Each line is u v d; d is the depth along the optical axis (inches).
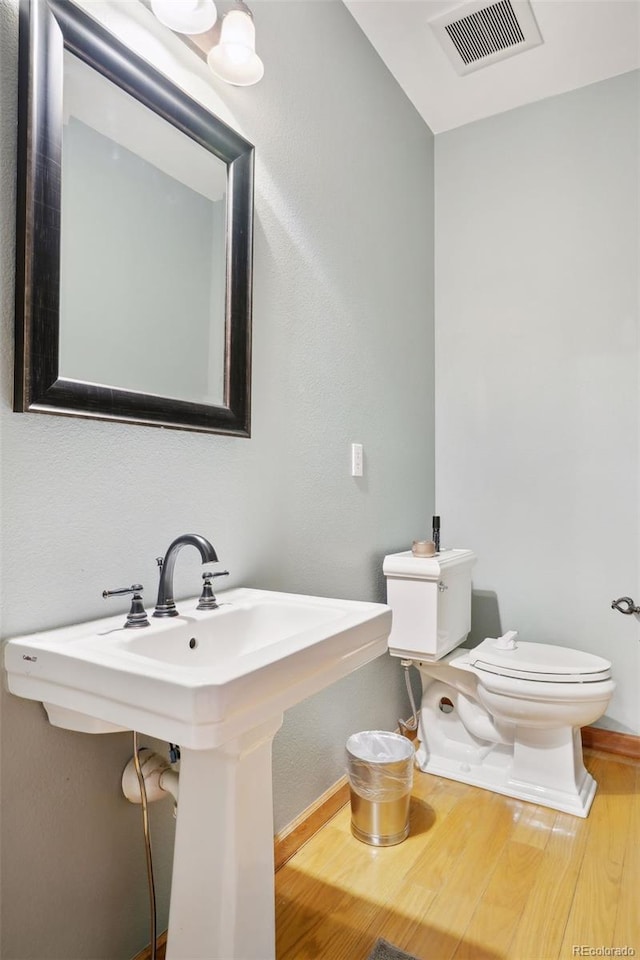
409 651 83.7
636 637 92.7
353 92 84.4
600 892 58.6
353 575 82.6
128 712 32.9
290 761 68.2
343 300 81.0
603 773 85.3
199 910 40.2
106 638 39.7
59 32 42.1
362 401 85.9
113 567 47.1
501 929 53.9
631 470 94.0
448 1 80.6
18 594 40.2
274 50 67.6
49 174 41.3
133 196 49.4
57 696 36.3
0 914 38.9
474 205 109.3
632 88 95.3
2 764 39.1
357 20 84.7
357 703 83.0
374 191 90.0
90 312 45.5
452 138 111.7
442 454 111.2
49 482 42.4
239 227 59.9
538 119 103.4
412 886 59.9
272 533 66.0
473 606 107.1
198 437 55.8
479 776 81.7
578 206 99.7
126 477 48.4
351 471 82.4
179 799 41.3
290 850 65.3
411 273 102.7
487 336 107.4
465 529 108.4
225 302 58.7
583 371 98.5
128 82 48.1
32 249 40.2
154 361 51.0
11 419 39.9
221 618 48.8
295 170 71.0
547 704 73.1
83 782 44.3
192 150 55.3
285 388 68.7
